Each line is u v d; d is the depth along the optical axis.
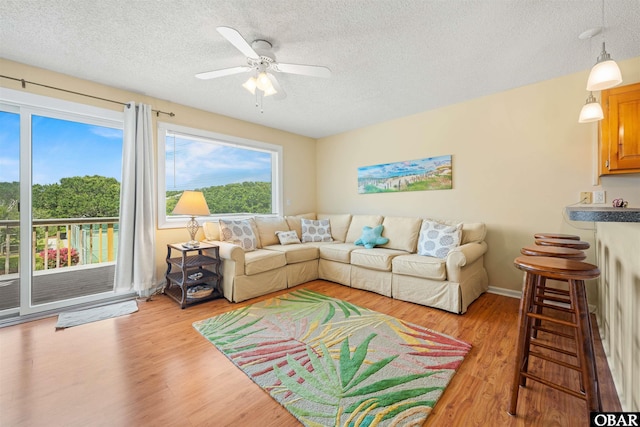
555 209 2.79
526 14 1.82
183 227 3.52
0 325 2.34
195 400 1.46
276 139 4.56
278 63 2.15
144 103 3.17
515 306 2.75
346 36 2.06
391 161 4.08
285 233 4.00
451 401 1.44
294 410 1.38
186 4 1.74
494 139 3.14
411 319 2.47
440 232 3.11
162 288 3.23
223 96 3.20
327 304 2.84
